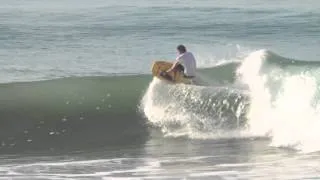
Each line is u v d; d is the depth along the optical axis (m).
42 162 42.97
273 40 123.50
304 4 190.12
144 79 65.19
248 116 54.38
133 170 39.22
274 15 163.75
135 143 51.09
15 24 140.50
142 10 172.75
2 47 111.06
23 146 50.09
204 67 70.12
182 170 38.78
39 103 60.31
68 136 53.66
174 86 59.09
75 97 61.62
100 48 111.94
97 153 46.97
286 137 48.75
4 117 57.62
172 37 126.44
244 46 115.06
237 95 55.84
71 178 37.06
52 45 114.38
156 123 56.66
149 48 112.56
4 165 41.88
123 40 121.69
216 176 36.59
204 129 54.28
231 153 45.25
